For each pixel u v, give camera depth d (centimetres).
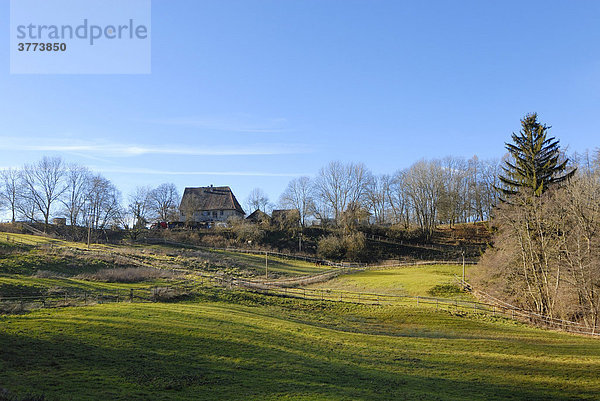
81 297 4062
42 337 2475
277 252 9850
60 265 5684
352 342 3297
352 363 2711
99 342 2511
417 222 12650
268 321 3712
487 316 4828
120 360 2252
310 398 1975
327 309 4909
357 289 6462
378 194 13500
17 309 3244
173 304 4169
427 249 10288
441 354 3128
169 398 1805
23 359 2066
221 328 3191
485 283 5856
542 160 5853
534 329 4369
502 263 5231
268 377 2259
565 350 3406
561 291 4625
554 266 4784
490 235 10781
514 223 5150
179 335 2861
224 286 5484
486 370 2755
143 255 7556
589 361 3052
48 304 3597
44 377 1866
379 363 2773
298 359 2661
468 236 11156
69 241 8581
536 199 4997
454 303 5428
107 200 10031
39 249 6406
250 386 2084
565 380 2570
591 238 4466
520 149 5956
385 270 8138
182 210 12669
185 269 6750
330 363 2658
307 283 7025
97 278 5238
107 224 10669
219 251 9294
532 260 4884
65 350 2291
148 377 2047
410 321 4522
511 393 2306
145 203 12050
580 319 4531
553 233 4816
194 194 13362
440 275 7269
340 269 8288
